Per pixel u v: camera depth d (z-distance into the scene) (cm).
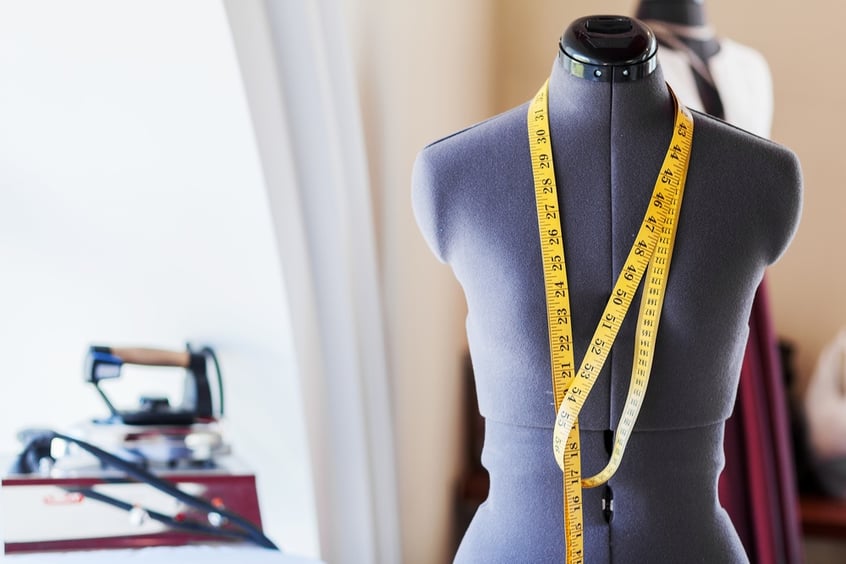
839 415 329
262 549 183
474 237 142
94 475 186
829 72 356
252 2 201
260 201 213
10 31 195
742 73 263
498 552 144
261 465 234
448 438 318
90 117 208
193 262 223
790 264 361
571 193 140
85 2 186
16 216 222
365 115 240
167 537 187
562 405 137
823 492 334
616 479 141
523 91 380
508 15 378
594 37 137
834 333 358
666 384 139
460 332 338
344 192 232
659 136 139
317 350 235
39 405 240
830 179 357
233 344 230
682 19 255
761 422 249
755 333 249
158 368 240
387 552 249
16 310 233
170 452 203
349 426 239
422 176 145
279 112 214
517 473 144
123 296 231
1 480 182
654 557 140
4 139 212
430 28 271
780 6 358
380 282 247
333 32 220
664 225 137
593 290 140
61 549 180
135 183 216
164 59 197
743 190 138
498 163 142
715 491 145
